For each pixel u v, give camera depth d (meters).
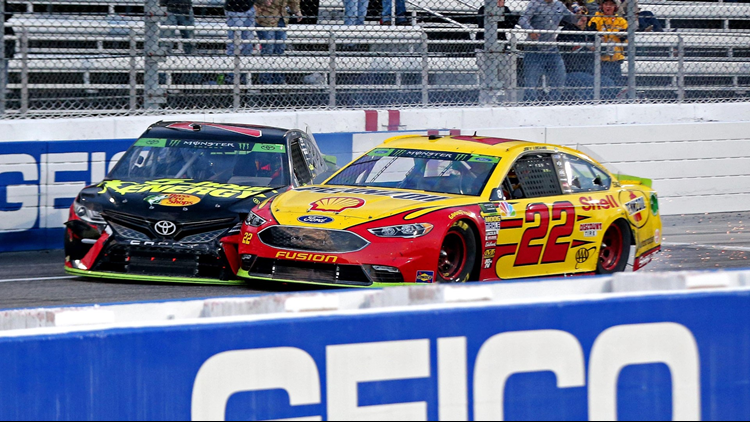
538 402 9.90
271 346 9.38
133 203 25.31
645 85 47.41
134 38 38.34
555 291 11.36
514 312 9.86
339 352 9.50
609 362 10.07
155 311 10.81
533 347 9.90
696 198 43.84
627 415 10.12
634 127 42.53
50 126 35.69
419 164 26.28
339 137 38.66
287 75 41.56
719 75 48.94
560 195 26.56
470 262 23.56
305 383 9.45
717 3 52.41
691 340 10.27
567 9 44.44
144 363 9.26
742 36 47.94
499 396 9.84
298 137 30.80
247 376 9.36
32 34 39.66
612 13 45.50
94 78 39.91
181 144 28.94
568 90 44.91
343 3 41.75
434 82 44.22
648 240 29.56
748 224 41.03
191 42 39.19
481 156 26.02
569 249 26.38
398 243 22.09
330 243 22.28
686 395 10.24
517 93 43.94
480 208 23.88
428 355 9.70
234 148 28.72
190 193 25.77
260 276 23.17
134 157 28.70
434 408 9.71
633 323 10.12
